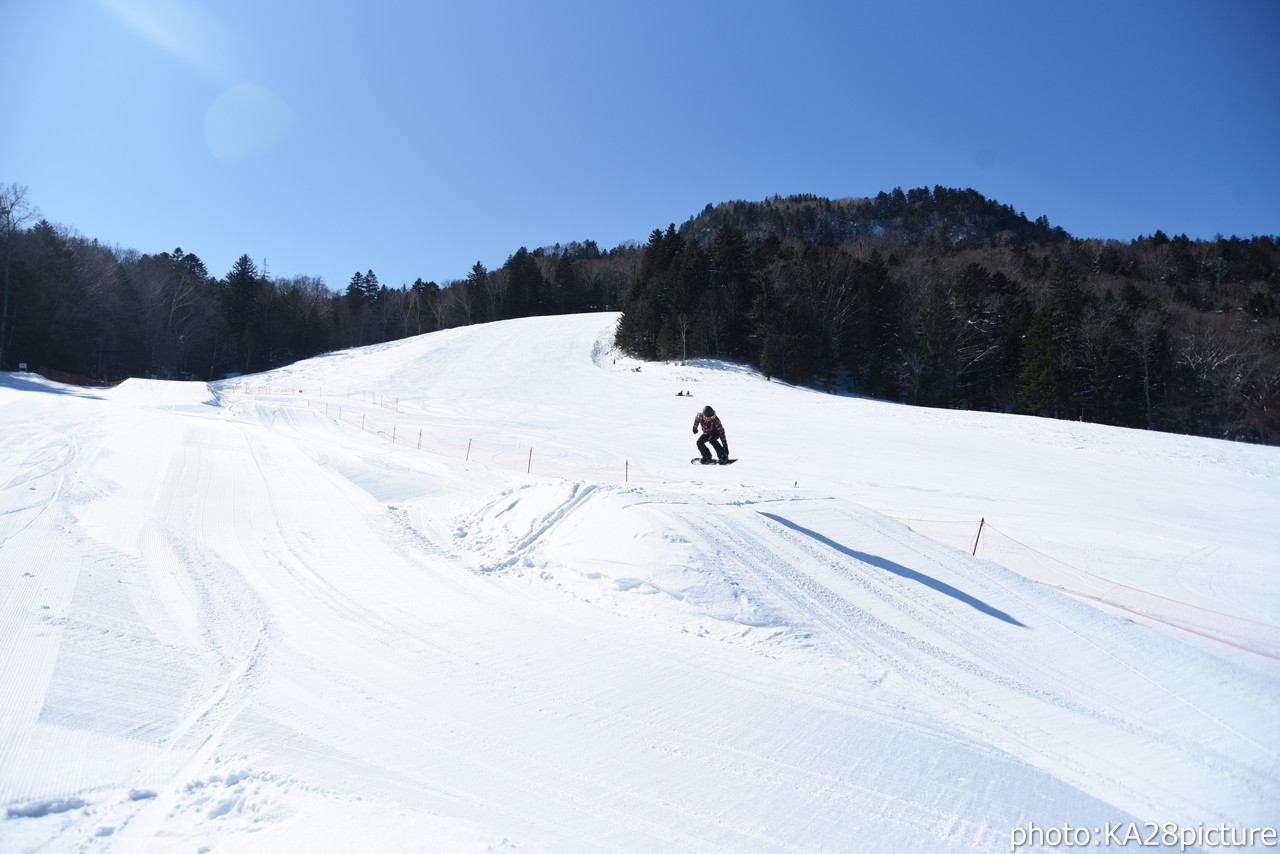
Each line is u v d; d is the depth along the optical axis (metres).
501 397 42.56
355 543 9.88
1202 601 10.73
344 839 3.28
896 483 20.17
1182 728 5.48
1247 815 4.33
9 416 22.23
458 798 3.88
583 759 4.43
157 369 71.69
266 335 81.19
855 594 7.55
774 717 5.15
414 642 6.36
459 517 11.05
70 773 3.78
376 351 61.31
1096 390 48.81
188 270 95.75
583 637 6.59
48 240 56.25
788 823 3.85
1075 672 6.36
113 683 5.00
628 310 63.25
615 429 31.30
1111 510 17.34
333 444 20.80
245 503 11.92
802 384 53.34
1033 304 61.41
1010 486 19.95
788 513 9.80
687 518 8.78
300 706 4.96
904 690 5.76
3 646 5.36
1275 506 17.98
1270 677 6.73
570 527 9.16
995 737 5.13
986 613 7.46
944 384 55.47
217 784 3.81
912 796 4.22
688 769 4.38
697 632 6.71
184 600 7.09
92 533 9.22
